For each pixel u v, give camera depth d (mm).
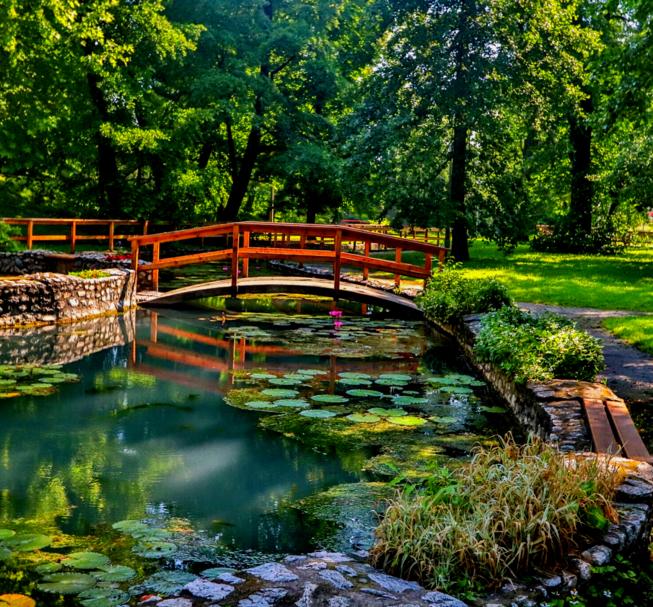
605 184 25328
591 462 4023
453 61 21766
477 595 2967
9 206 27375
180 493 4645
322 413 6676
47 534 3969
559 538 3324
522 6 21828
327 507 4449
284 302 15625
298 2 28938
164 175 26141
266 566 3143
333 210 32938
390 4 22203
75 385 7590
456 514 3340
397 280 15812
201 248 25219
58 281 11547
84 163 26672
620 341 9688
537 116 22078
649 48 16922
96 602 3203
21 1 17984
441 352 10172
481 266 21141
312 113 28828
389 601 2789
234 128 30844
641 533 3691
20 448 5484
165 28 23812
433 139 21688
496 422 6566
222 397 7246
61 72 22344
